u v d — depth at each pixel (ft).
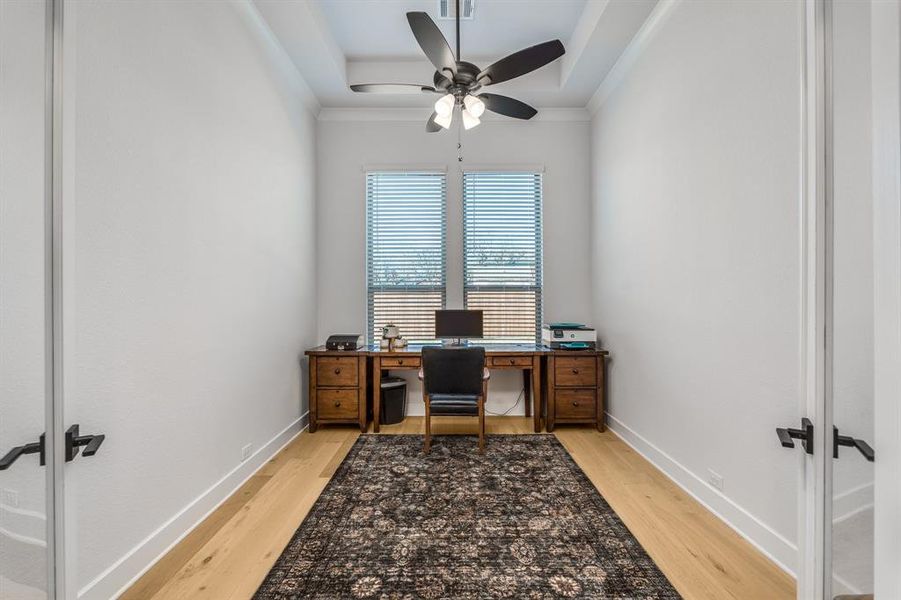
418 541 5.86
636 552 5.58
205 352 6.58
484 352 9.47
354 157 12.85
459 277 12.98
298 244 10.98
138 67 5.13
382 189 13.02
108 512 4.64
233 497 7.22
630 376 9.86
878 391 2.11
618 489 7.51
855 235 2.71
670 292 7.95
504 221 13.00
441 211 13.02
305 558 5.47
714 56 6.56
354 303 12.87
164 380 5.60
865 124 2.62
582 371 11.05
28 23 3.26
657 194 8.45
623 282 10.26
